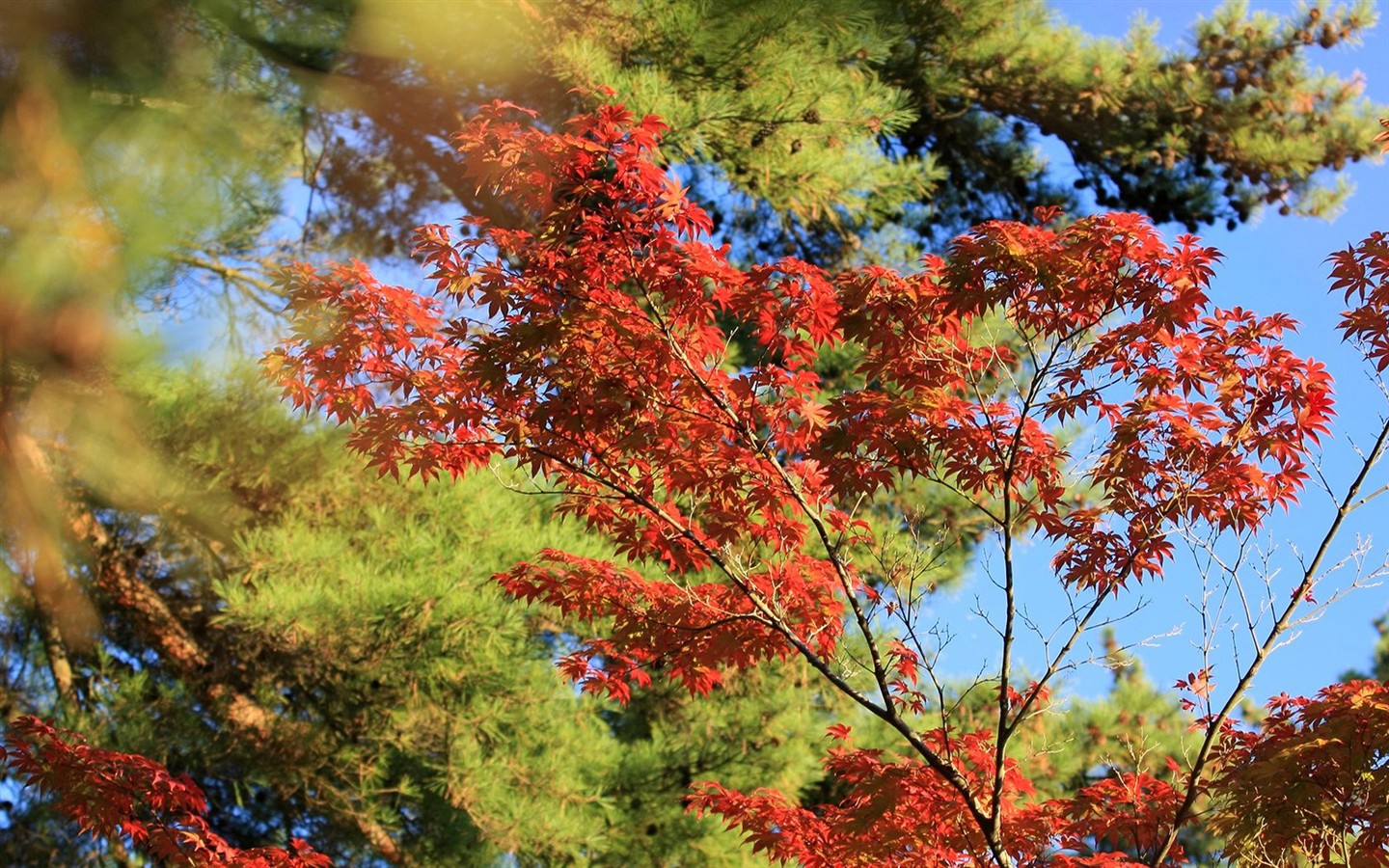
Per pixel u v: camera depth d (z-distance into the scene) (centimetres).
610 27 912
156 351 775
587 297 436
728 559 475
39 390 748
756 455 459
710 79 953
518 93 933
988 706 1005
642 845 897
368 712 812
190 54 765
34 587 828
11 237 668
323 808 862
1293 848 406
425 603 757
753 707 964
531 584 499
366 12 851
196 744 810
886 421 419
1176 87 1395
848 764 477
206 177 786
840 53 1002
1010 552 430
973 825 456
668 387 452
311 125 1019
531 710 834
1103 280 402
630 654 527
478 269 438
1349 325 425
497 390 446
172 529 868
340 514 867
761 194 1048
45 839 777
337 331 452
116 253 715
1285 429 430
